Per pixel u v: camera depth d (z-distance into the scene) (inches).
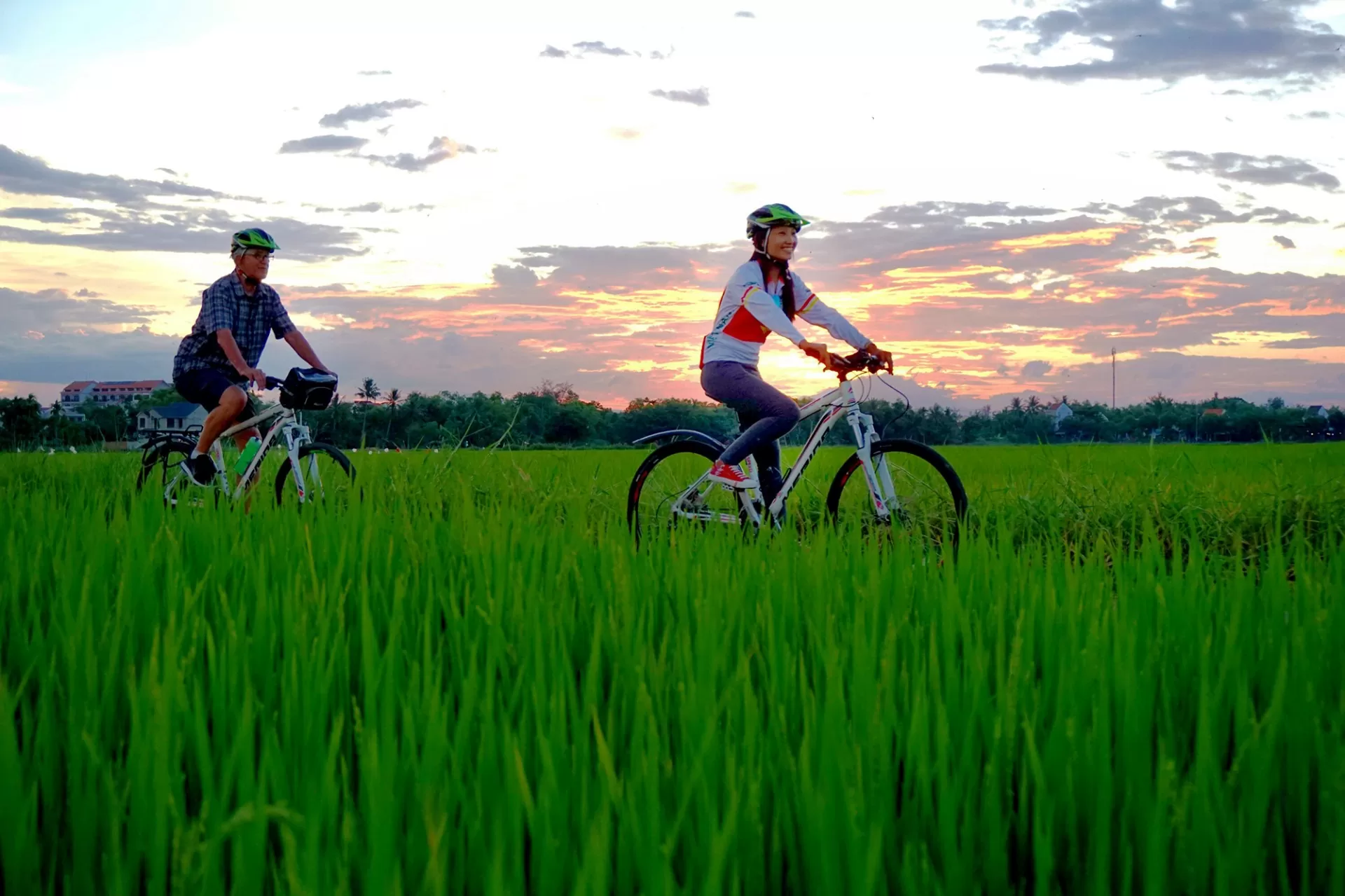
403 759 73.4
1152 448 325.1
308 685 86.2
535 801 73.3
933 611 117.8
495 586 130.9
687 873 63.3
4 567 140.2
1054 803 71.6
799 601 127.2
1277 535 139.6
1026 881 72.4
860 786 66.2
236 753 70.9
